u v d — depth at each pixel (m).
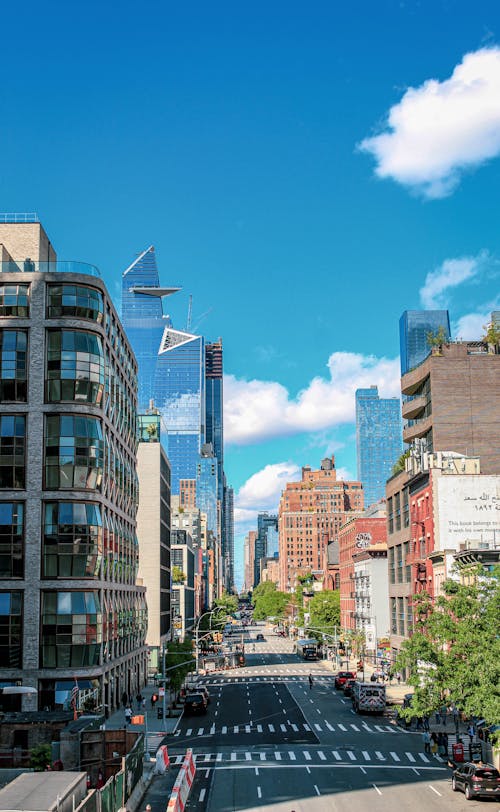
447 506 78.62
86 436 67.38
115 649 76.31
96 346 69.50
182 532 183.12
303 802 39.12
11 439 66.44
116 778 33.81
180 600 165.12
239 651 147.88
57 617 64.25
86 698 63.22
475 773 39.72
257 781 44.56
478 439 92.56
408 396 115.50
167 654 86.31
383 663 104.19
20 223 77.62
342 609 155.88
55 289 69.00
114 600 76.25
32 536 65.31
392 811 37.09
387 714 74.62
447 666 47.44
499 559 64.69
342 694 92.81
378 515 145.50
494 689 39.97
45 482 66.19
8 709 62.91
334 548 195.38
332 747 56.53
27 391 67.38
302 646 150.75
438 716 66.88
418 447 93.94
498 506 78.50
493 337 98.88
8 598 64.44
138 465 122.94
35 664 63.44
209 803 39.19
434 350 96.38
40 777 29.56
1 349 67.88
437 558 77.31
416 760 51.16
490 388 93.62
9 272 69.81
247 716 75.00
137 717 52.09
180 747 57.72
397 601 102.50
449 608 48.72
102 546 68.12
